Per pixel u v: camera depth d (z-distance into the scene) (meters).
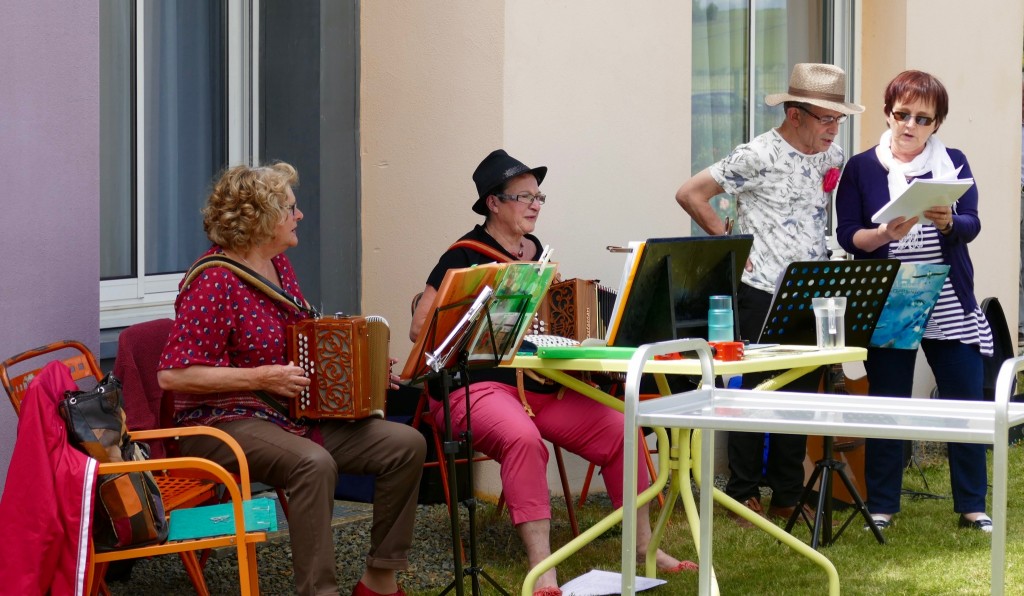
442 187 6.39
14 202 4.34
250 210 4.28
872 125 8.58
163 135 6.20
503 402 4.79
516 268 4.19
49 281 4.48
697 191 5.98
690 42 7.06
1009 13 9.34
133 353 4.50
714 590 4.05
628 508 3.41
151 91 6.13
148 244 6.16
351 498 5.92
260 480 4.20
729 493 6.09
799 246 5.87
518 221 5.26
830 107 5.70
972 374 5.80
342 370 4.26
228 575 4.98
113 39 5.95
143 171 6.09
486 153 6.19
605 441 4.96
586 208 6.49
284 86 6.45
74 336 4.59
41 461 3.52
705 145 7.72
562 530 5.76
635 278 4.40
